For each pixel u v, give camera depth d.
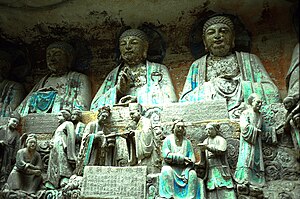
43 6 6.09
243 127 4.93
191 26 6.17
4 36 6.44
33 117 5.61
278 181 4.86
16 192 5.00
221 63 5.73
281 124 5.09
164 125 5.16
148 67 5.89
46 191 5.06
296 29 5.71
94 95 6.10
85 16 6.21
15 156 5.40
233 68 5.66
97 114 5.44
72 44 6.42
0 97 6.05
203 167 4.86
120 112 5.35
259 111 5.07
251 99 5.12
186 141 4.95
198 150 5.01
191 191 4.66
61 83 6.03
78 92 5.92
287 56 5.75
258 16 5.95
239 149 4.93
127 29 6.29
